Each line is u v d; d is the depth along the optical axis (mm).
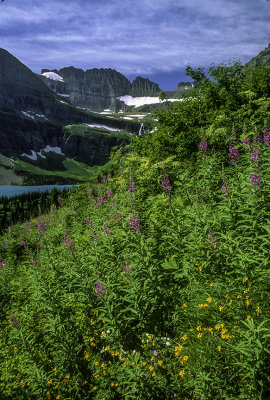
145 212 7664
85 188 18781
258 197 4527
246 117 11688
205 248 4500
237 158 7363
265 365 2834
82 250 7348
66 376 4234
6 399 4438
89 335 4777
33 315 5660
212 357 3277
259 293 3590
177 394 3332
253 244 4203
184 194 7781
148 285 4473
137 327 4367
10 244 13688
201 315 3885
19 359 4867
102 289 4527
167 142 13219
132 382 3514
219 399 2953
